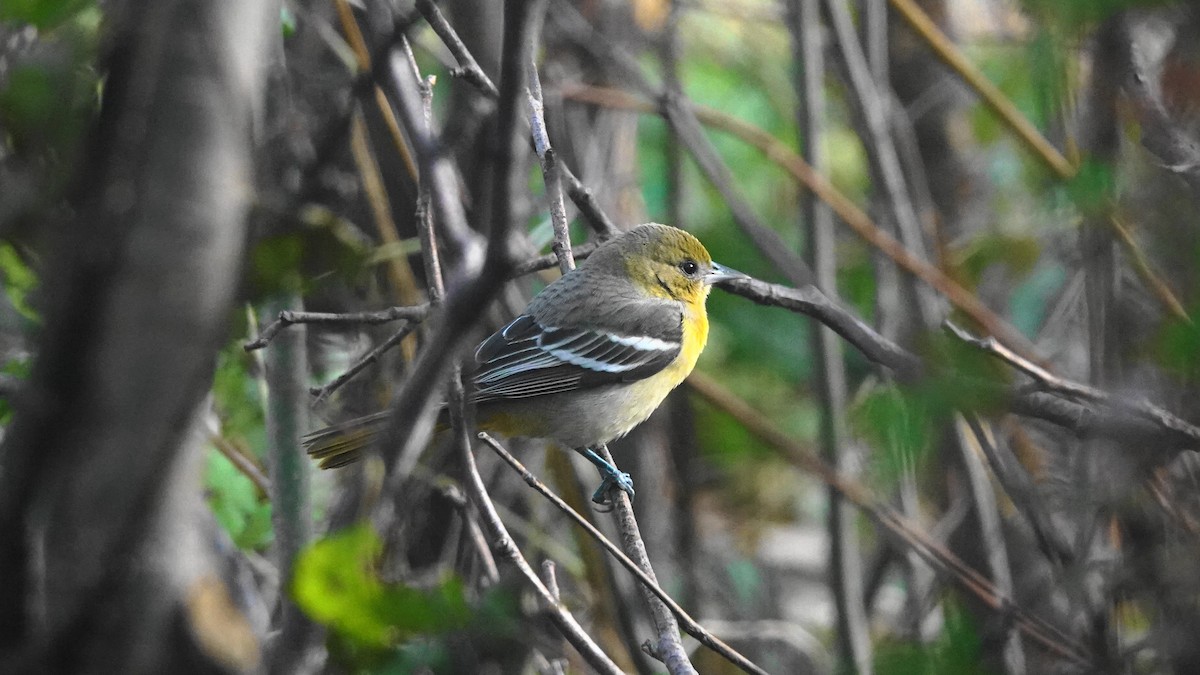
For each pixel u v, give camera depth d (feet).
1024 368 23.20
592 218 35.42
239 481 33.27
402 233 39.60
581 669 43.06
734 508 61.16
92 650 11.49
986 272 51.13
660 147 60.29
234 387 32.78
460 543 37.19
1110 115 22.26
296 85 33.83
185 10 11.02
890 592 57.88
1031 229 48.85
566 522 47.47
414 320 26.91
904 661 19.56
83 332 11.09
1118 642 26.86
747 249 56.44
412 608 14.52
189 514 11.73
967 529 43.01
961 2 58.23
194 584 11.71
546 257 30.71
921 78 55.83
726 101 60.80
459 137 39.58
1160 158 22.11
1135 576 26.13
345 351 38.55
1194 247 21.62
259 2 11.38
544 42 48.91
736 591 57.72
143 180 11.00
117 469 11.13
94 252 11.09
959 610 25.73
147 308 10.97
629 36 53.57
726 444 56.54
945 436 39.37
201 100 11.00
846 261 58.54
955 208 54.80
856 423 23.63
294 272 14.52
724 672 52.11
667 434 54.39
